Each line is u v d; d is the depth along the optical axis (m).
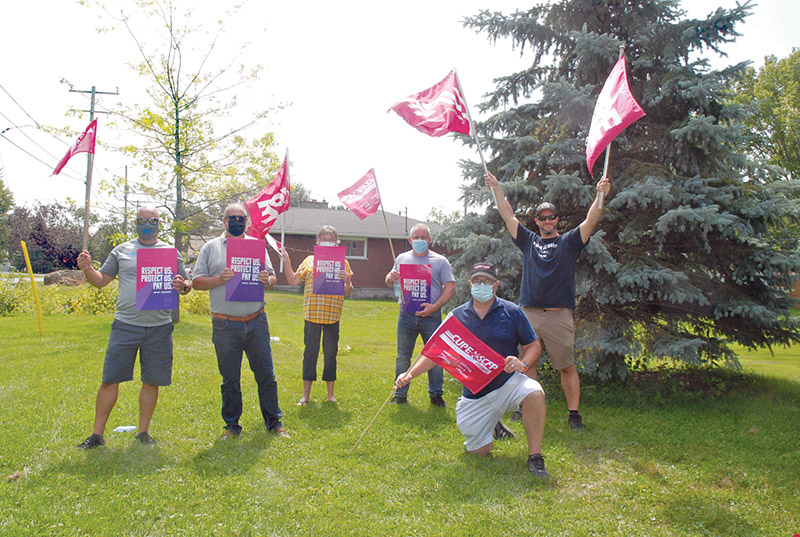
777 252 6.53
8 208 47.94
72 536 3.02
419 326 6.13
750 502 3.71
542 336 5.32
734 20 6.93
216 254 4.96
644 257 6.61
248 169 13.38
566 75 8.23
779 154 29.48
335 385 6.96
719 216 6.11
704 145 6.76
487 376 4.27
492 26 7.97
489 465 4.23
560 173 6.90
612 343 6.28
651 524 3.39
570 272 5.21
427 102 5.51
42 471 3.86
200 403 5.78
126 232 13.36
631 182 6.86
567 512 3.50
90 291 16.16
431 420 5.45
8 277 17.38
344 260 5.95
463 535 3.16
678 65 7.25
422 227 6.19
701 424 5.39
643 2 7.70
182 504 3.46
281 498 3.58
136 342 4.48
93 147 4.39
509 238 7.16
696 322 7.16
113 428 4.91
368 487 3.80
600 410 5.94
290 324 16.83
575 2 7.96
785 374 8.20
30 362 7.67
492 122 7.99
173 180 12.95
